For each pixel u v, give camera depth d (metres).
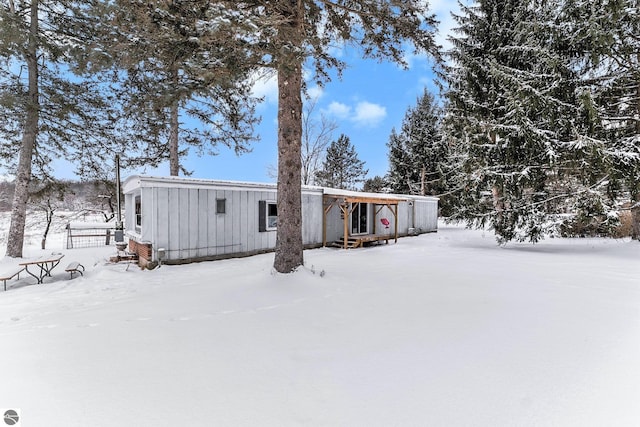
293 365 2.41
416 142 21.98
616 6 7.30
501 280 5.30
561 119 8.35
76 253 10.12
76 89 9.19
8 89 8.39
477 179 10.00
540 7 9.17
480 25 12.05
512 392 2.03
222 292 4.62
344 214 10.91
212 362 2.46
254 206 9.27
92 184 15.05
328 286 4.82
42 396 1.98
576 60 8.68
